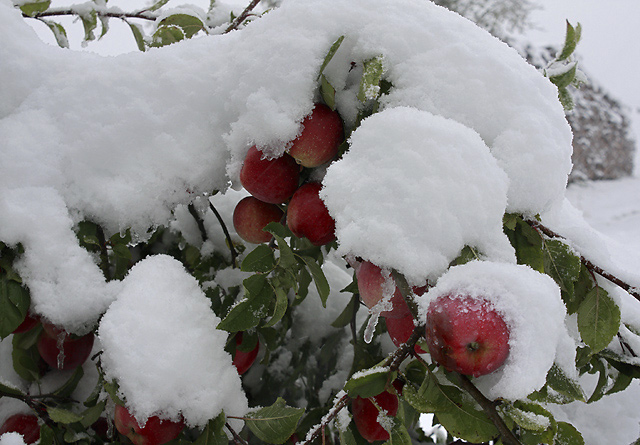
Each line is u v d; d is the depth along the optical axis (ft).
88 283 3.14
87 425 3.27
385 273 2.81
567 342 2.96
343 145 3.12
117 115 3.25
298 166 3.19
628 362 3.27
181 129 3.26
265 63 3.12
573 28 3.72
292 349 4.17
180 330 3.01
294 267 3.11
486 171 2.79
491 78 3.01
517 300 2.59
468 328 2.55
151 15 4.42
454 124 2.87
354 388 2.77
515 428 3.09
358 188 2.79
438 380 2.76
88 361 3.74
